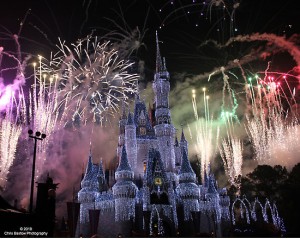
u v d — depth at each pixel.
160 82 95.06
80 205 81.00
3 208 31.36
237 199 89.19
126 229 71.81
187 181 81.06
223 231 82.50
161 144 89.00
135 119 94.81
